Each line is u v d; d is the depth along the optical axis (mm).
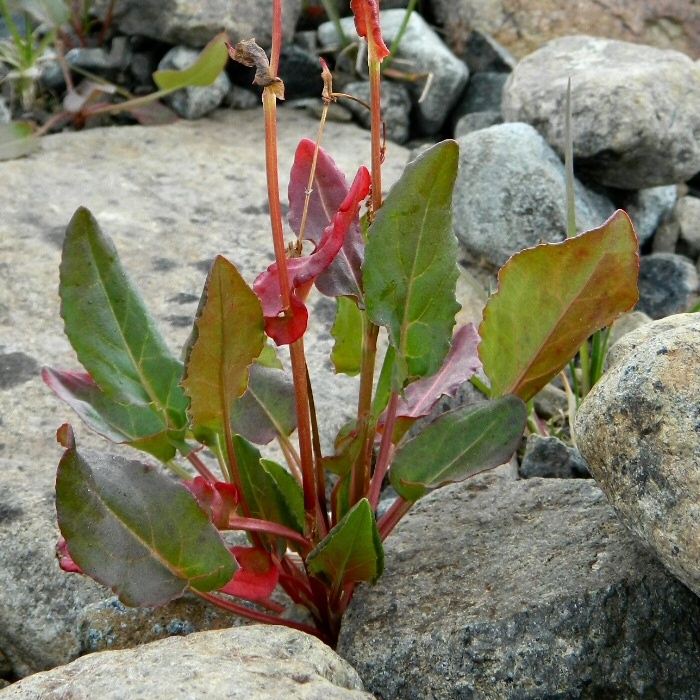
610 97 758
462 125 932
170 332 688
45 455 611
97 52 965
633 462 460
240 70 980
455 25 1035
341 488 515
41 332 683
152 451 518
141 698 421
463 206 768
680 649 477
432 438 502
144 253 748
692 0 1027
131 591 465
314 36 1008
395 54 957
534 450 627
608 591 482
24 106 958
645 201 813
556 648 476
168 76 875
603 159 767
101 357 511
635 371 466
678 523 448
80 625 527
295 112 982
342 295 481
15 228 756
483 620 484
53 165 848
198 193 825
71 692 431
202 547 473
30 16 965
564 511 523
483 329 504
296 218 503
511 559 506
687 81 788
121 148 889
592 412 473
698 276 786
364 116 972
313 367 667
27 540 552
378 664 486
